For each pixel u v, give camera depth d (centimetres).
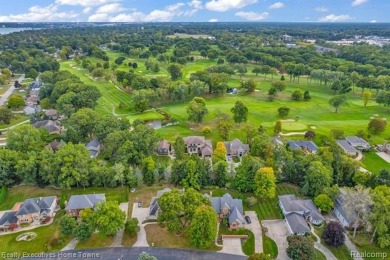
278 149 9806
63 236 6969
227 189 8781
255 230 7225
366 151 11462
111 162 10281
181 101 16875
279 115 14850
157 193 8412
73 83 15762
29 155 9069
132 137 10125
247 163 8725
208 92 18300
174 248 6675
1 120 13512
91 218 6800
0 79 19988
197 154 11044
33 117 13812
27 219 7419
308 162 8944
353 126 13688
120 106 15862
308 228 7031
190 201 7131
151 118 14388
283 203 7750
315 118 14688
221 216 7544
